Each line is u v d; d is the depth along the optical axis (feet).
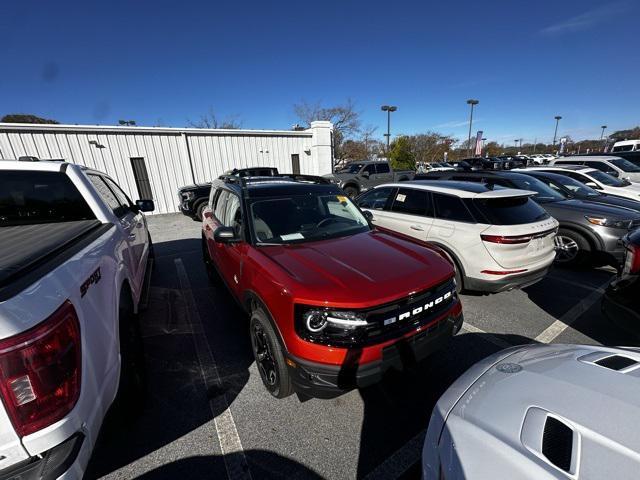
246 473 6.21
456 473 3.77
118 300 6.89
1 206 9.04
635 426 3.62
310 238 9.76
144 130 43.47
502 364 5.61
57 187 9.40
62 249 5.86
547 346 6.18
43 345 3.74
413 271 7.53
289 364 6.81
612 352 5.47
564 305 13.15
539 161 117.19
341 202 11.97
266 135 53.06
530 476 3.36
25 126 37.24
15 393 3.57
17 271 4.32
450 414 4.70
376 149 138.82
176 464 6.41
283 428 7.26
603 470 3.22
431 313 7.47
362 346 6.39
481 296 14.19
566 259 17.40
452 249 12.89
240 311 13.30
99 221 9.46
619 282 8.73
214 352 10.40
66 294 4.42
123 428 7.29
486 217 12.26
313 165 58.59
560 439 3.65
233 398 8.27
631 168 32.30
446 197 13.65
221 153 49.73
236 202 11.45
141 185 44.60
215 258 13.19
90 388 4.56
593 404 4.06
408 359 6.95
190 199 35.12
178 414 7.74
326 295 6.46
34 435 3.74
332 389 6.45
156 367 9.66
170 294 15.30
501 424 4.11
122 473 6.22
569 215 17.06
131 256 10.43
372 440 6.90
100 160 41.68
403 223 14.85
